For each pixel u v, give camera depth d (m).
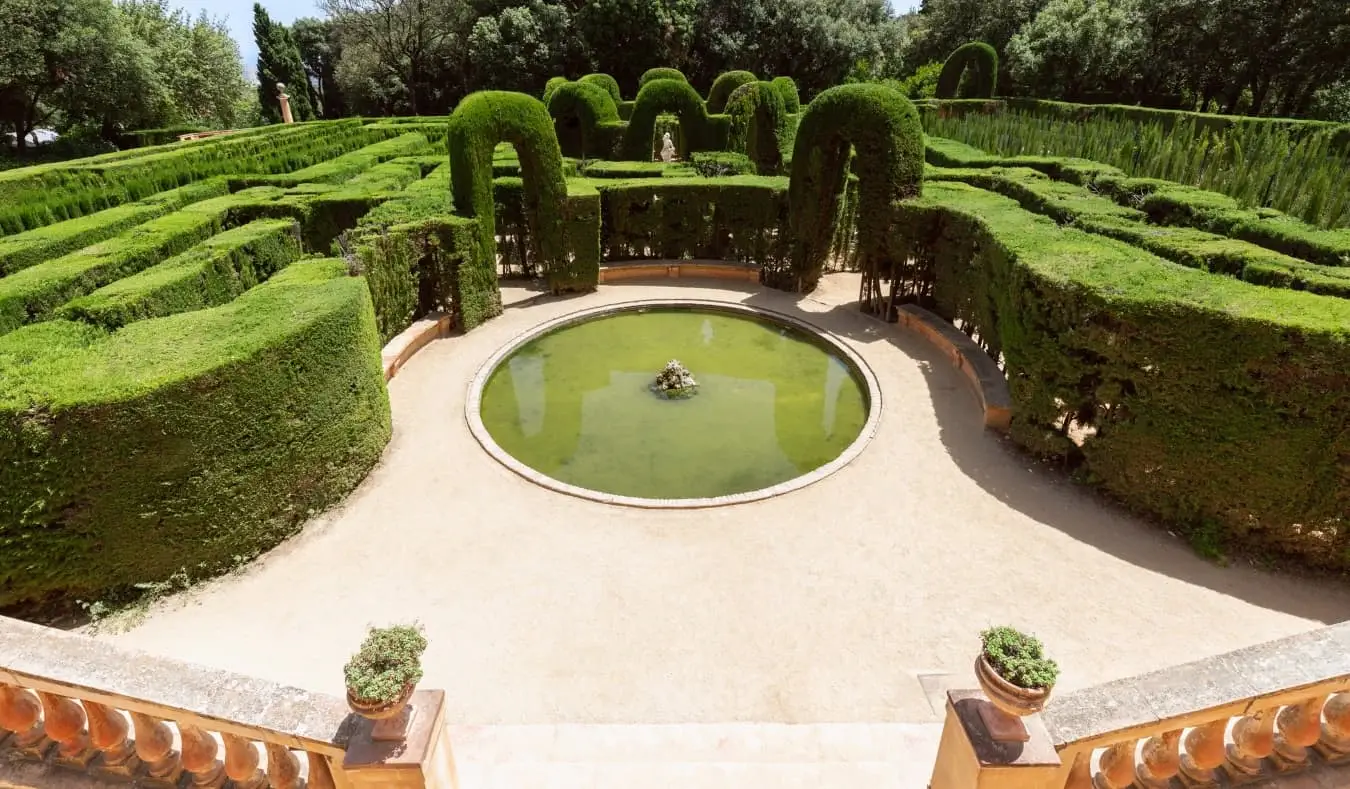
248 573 7.04
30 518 5.89
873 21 50.06
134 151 25.78
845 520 7.80
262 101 54.84
